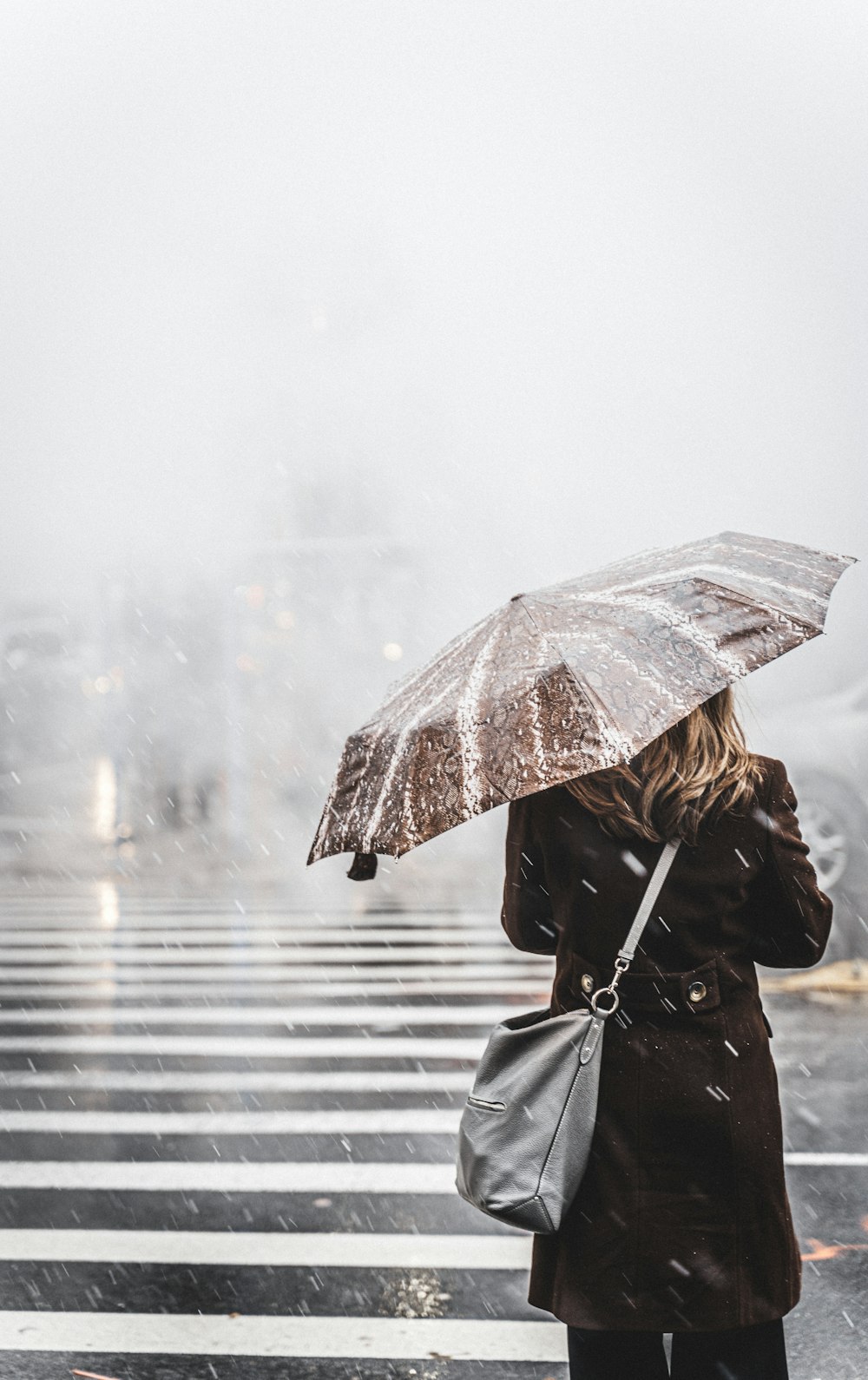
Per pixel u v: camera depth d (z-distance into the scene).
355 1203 4.81
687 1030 2.39
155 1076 6.55
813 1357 3.56
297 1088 6.27
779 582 2.53
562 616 2.44
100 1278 4.18
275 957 9.78
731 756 2.43
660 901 2.40
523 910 2.63
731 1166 2.38
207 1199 4.86
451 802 2.23
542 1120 2.37
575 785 2.45
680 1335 2.44
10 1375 3.57
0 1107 6.07
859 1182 4.82
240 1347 3.72
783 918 2.47
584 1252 2.40
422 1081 6.36
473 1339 3.75
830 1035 6.90
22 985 8.95
